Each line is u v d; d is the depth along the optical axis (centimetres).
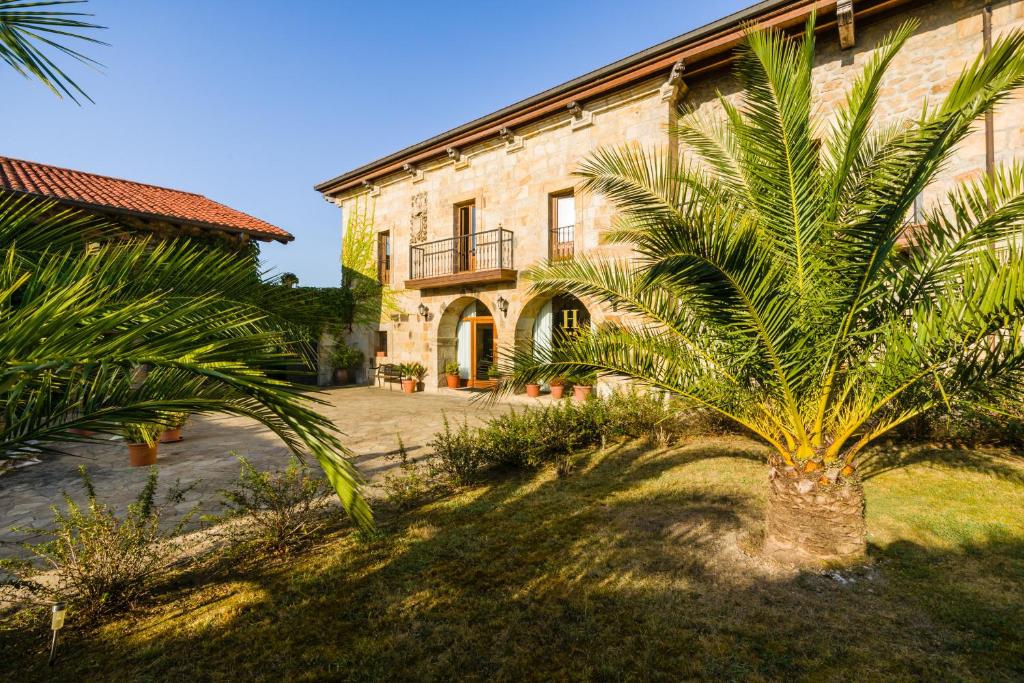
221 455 688
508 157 1255
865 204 310
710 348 378
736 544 368
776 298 299
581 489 509
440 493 518
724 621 274
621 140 1039
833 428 369
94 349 138
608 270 409
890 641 252
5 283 183
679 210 369
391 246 1576
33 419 159
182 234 1161
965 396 306
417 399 1293
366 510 157
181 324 211
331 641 270
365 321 1658
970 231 329
